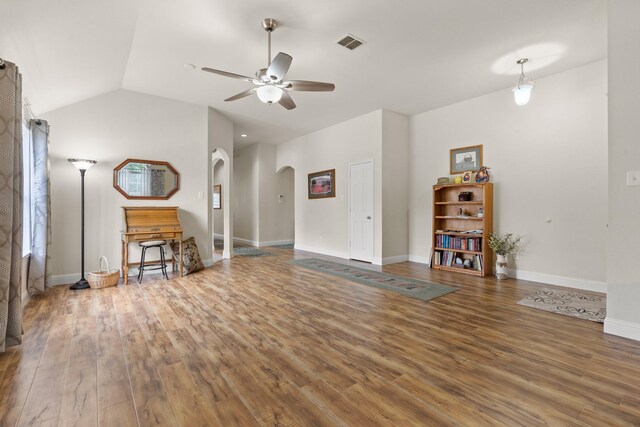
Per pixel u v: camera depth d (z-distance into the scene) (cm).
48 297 348
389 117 555
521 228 435
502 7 264
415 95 475
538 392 172
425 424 147
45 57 279
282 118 599
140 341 237
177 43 322
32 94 332
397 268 515
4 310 216
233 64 370
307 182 724
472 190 489
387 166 553
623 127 237
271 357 212
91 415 153
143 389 175
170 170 485
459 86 440
